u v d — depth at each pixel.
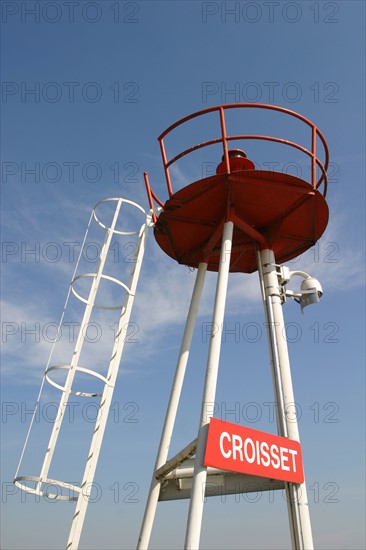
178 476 16.78
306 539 14.87
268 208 18.58
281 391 16.91
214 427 14.12
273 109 17.91
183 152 18.22
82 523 18.69
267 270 18.94
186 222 19.27
